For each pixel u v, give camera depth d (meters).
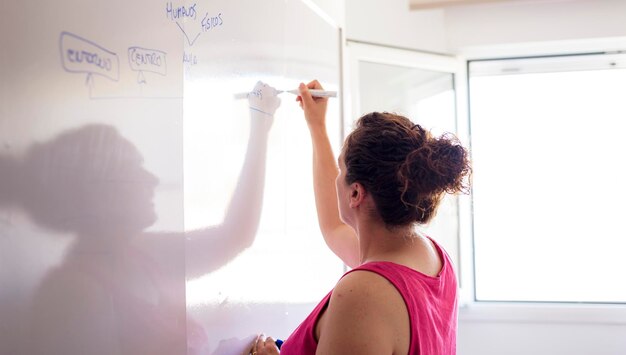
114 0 0.70
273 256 1.22
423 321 0.81
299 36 1.40
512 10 2.31
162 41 0.79
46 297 0.61
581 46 2.35
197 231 0.89
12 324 0.57
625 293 2.42
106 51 0.69
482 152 2.51
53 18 0.61
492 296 2.52
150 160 0.77
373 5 2.21
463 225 2.45
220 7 0.97
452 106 2.42
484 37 2.33
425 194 0.85
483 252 2.53
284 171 1.29
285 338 1.29
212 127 0.94
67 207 0.63
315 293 1.50
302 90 1.37
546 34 2.29
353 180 0.89
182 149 0.84
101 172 0.68
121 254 0.72
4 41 0.56
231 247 1.01
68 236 0.64
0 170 0.56
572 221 2.46
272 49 1.22
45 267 0.61
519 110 2.49
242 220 1.06
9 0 0.57
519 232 2.50
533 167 2.49
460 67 2.42
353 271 0.82
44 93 0.60
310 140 1.45
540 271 2.49
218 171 0.96
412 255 0.88
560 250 2.47
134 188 0.74
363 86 2.20
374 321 0.76
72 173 0.64
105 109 0.69
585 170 2.45
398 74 2.28
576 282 2.47
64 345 0.63
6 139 0.56
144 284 0.76
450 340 0.91
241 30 1.06
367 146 0.86
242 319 1.06
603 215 2.44
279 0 1.26
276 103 1.24
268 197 1.19
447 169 0.86
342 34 1.79
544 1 2.17
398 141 0.85
